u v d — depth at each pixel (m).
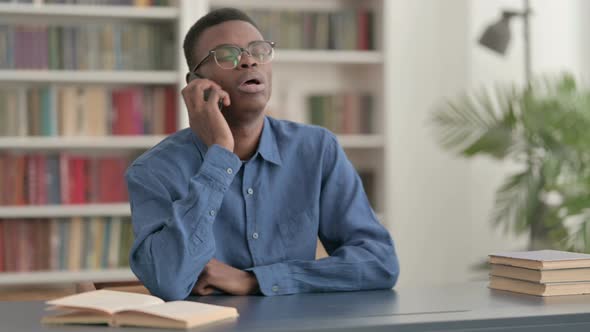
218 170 1.76
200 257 1.71
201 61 1.92
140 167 1.91
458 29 4.56
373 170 4.29
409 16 4.52
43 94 3.86
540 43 4.61
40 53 3.85
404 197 4.52
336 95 4.20
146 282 1.73
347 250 1.88
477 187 4.60
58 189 3.88
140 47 3.95
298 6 4.30
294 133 2.05
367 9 4.32
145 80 3.88
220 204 1.75
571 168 3.75
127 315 1.34
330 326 1.32
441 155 4.55
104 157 4.00
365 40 4.21
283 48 4.14
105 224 3.94
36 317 1.45
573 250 3.49
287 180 2.00
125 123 3.93
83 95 3.89
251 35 1.92
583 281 1.66
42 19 3.93
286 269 1.80
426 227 4.54
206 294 1.78
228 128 1.83
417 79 4.53
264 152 1.97
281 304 1.59
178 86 3.89
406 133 4.52
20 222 3.86
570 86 3.88
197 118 1.85
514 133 3.90
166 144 1.97
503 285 1.74
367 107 4.23
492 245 4.61
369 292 1.79
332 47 4.18
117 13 3.86
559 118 3.80
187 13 3.86
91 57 3.89
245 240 1.96
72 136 3.88
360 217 2.01
